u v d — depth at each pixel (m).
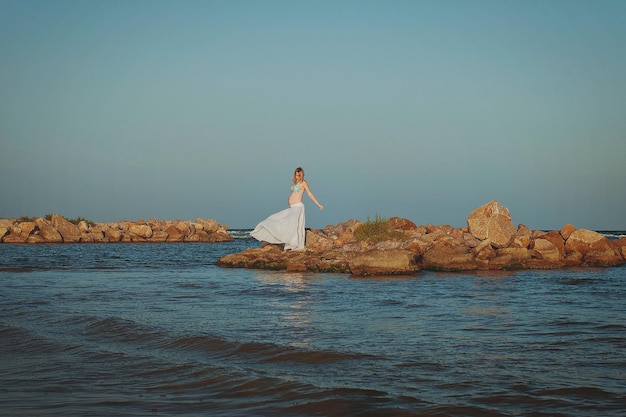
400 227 31.91
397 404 7.30
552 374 8.54
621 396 7.55
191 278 22.80
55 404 7.56
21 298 16.97
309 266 25.31
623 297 16.47
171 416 7.10
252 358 9.70
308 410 7.22
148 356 10.00
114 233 62.75
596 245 26.94
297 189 27.94
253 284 20.34
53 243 57.00
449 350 10.01
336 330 11.79
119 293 18.08
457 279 21.45
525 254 25.95
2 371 9.23
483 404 7.28
